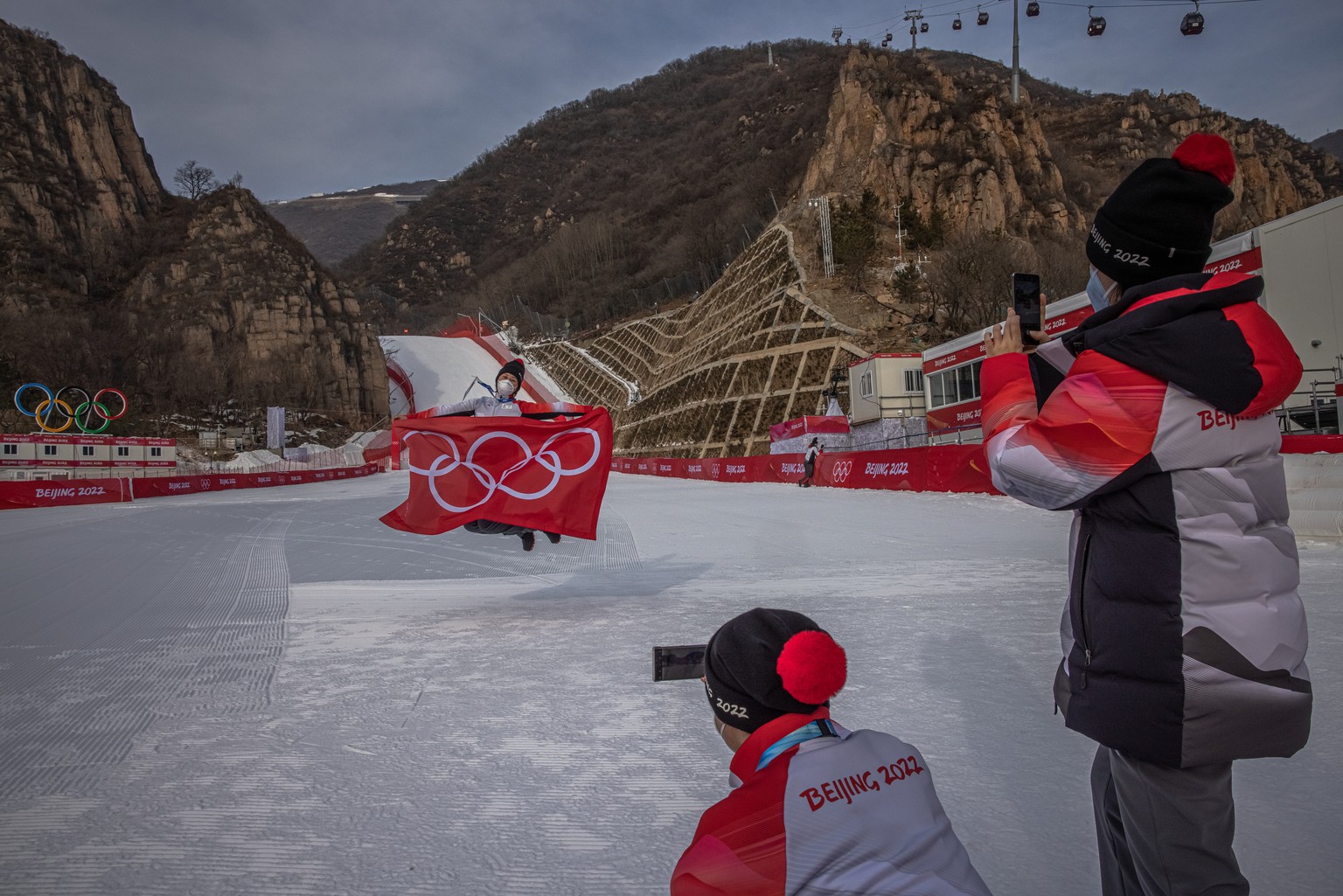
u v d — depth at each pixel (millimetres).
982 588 7887
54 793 3439
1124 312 1888
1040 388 2064
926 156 70938
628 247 151250
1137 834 1852
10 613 7918
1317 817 2996
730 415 57625
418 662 5621
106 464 44031
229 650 6121
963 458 20094
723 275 84188
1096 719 1836
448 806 3246
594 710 4422
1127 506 1808
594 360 104375
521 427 7539
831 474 27391
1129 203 1921
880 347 50844
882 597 7512
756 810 1536
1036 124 77938
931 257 61781
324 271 102812
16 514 25672
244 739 4105
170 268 92688
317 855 2863
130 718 4484
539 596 8273
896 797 1568
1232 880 1788
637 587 8625
